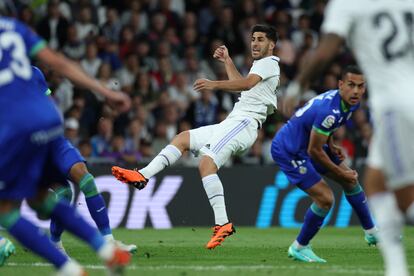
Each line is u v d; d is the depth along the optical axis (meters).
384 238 15.74
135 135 44.78
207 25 54.66
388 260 15.64
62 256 15.55
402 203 15.35
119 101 15.69
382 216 15.78
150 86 48.19
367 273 19.95
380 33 15.40
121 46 50.75
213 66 52.16
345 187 25.33
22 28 15.99
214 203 27.25
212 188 27.33
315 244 30.17
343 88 23.20
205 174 27.58
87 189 22.72
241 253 25.88
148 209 40.62
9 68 15.74
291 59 52.34
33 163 15.93
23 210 38.94
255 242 30.95
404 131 14.92
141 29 52.91
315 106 23.97
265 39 28.31
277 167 41.62
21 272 20.11
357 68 23.03
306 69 15.27
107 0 53.34
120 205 40.47
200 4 55.22
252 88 28.41
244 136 28.28
